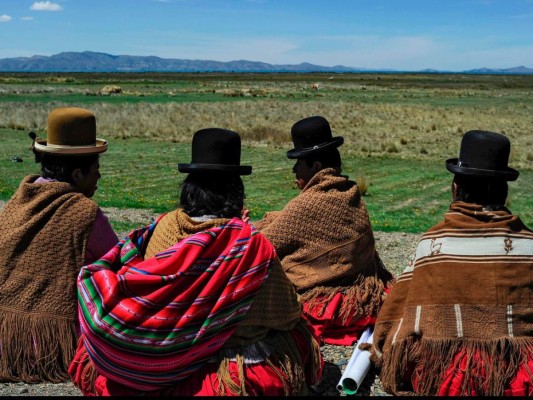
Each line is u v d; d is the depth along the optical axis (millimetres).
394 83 125875
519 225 3207
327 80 143250
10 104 44156
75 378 3041
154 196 14320
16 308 3605
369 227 4328
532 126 37781
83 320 2643
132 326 2568
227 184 2939
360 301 4156
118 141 26859
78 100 55375
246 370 2766
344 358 4082
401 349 3217
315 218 4172
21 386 3539
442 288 3133
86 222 3697
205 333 2656
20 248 3666
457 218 3213
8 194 12797
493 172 3156
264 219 4625
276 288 2912
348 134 31750
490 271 3086
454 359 3059
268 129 30609
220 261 2691
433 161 22734
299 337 3137
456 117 43062
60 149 3734
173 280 2625
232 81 127812
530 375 2955
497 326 3047
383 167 21000
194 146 2965
